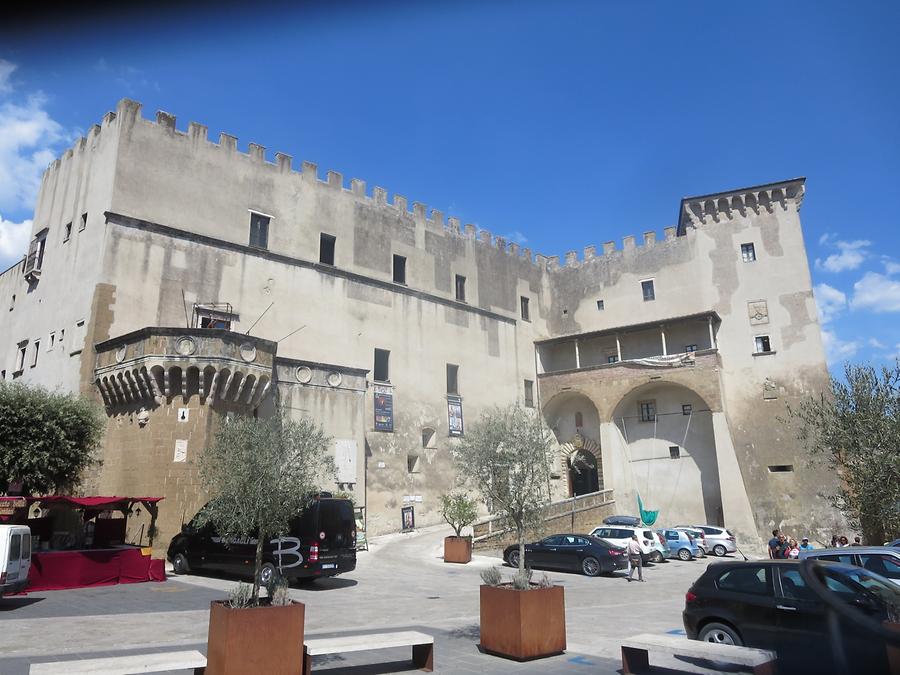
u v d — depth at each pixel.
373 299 39.88
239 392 26.56
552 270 54.06
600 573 26.19
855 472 21.06
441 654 11.17
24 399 23.55
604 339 49.66
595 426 47.41
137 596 17.41
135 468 25.30
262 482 11.20
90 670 7.68
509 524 14.14
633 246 50.38
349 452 32.59
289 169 37.56
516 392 48.03
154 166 31.66
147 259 30.38
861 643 6.70
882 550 14.46
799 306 42.72
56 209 34.78
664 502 43.88
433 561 28.16
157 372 25.20
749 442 42.09
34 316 33.66
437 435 41.00
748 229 45.53
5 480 22.53
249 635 8.67
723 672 9.71
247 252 34.28
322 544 19.84
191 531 21.95
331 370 32.97
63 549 20.77
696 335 45.56
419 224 44.53
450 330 44.28
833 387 22.47
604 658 10.90
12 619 13.91
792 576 9.71
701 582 10.95
